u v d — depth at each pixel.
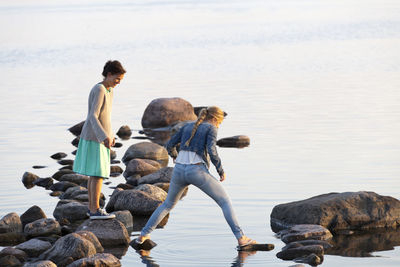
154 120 23.67
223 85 31.92
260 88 30.23
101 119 10.71
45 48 59.06
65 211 12.23
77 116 24.86
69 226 11.58
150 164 16.56
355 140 18.33
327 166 15.39
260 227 10.98
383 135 18.84
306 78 33.31
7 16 117.44
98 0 192.88
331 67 37.81
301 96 27.23
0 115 25.42
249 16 96.81
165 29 78.12
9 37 72.12
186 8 125.62
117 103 28.09
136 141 20.80
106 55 51.56
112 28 82.62
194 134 9.85
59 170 15.77
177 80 34.81
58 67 44.31
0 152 18.72
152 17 102.31
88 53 53.72
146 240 10.23
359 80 31.41
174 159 10.34
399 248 9.81
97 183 10.77
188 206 12.46
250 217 11.55
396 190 12.99
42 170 16.36
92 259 9.12
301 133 19.75
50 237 10.85
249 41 59.59
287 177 14.45
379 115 22.08
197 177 9.80
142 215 12.30
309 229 10.43
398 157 16.03
